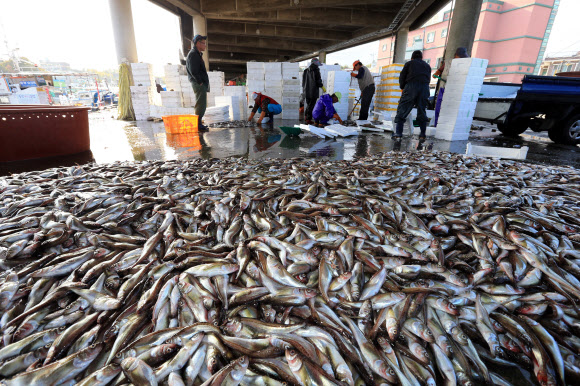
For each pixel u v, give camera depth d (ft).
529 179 15.16
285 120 48.57
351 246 8.01
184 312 6.13
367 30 88.99
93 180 13.60
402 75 29.25
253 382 4.73
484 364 5.44
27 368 5.11
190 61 31.24
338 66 49.90
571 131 28.14
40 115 20.11
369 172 15.01
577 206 11.30
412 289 6.51
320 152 22.88
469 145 23.02
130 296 6.47
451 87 29.68
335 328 5.73
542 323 6.15
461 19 37.81
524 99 28.76
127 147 24.77
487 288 6.92
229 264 7.07
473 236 8.56
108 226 9.27
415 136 33.19
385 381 4.98
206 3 64.64
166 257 7.63
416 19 72.79
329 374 4.88
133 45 50.52
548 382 5.17
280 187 12.17
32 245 7.99
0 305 6.18
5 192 11.87
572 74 53.98
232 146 25.32
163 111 46.60
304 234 8.67
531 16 144.97
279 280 6.83
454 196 11.82
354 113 52.31
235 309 6.19
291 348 5.02
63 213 9.58
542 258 7.37
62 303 6.36
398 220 9.73
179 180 13.56
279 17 73.41
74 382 4.87
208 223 9.32
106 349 5.39
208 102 55.01
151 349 5.13
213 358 4.99
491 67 165.78
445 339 5.64
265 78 48.34
